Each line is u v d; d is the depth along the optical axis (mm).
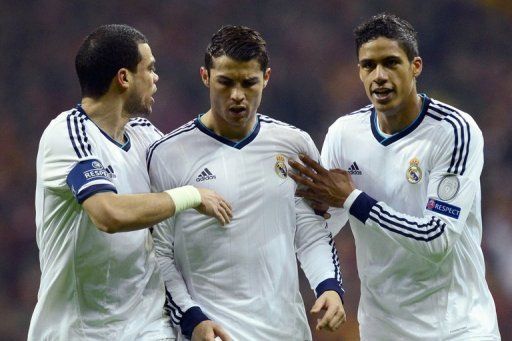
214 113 17359
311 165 18016
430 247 17391
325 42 62156
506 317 47375
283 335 17500
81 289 16969
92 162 16125
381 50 17391
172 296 17406
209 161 17375
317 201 18312
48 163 16391
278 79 60719
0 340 48719
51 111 59719
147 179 17453
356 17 62844
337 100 60062
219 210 16703
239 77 16469
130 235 16875
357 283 46844
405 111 18000
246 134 17578
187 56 61469
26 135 58469
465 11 62219
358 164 18594
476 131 17812
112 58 16750
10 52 60906
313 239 18234
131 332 17031
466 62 61469
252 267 17312
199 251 17391
